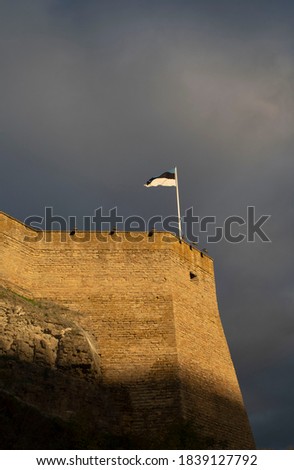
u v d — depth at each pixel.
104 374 39.69
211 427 39.72
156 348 41.00
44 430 34.28
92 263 44.03
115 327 41.81
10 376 35.94
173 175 48.94
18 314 38.91
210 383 41.88
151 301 43.06
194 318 44.19
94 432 36.34
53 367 37.62
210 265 48.19
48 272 43.38
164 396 38.94
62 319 40.66
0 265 41.56
